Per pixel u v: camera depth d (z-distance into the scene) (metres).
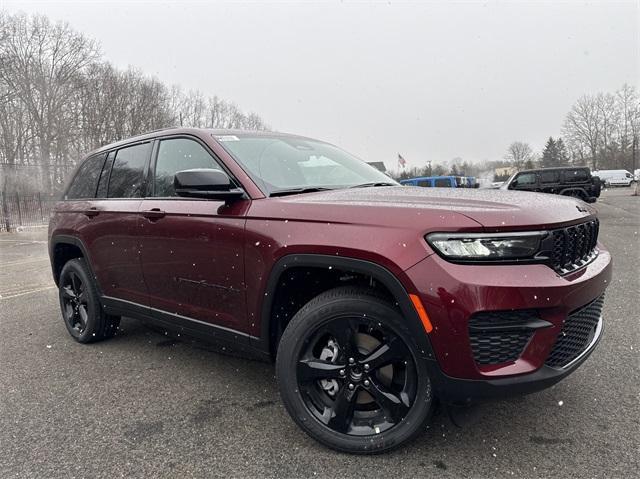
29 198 20.17
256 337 2.56
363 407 2.29
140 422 2.61
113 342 4.08
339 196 2.48
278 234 2.37
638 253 8.12
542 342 1.96
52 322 4.91
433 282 1.94
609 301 4.84
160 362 3.54
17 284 7.61
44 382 3.22
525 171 17.38
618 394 2.76
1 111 38.12
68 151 40.50
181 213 2.91
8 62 38.09
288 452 2.27
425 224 2.01
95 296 3.88
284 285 2.45
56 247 4.30
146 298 3.30
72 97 40.62
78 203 4.04
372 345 2.21
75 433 2.51
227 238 2.61
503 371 1.94
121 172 3.69
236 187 2.68
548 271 2.00
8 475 2.15
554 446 2.24
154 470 2.16
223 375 3.25
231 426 2.54
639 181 53.97
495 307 1.88
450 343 1.94
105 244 3.59
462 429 2.41
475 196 2.37
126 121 42.38
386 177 3.62
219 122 52.75
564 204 2.35
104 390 3.05
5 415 2.75
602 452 2.18
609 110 69.31
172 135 3.27
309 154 3.34
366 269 2.08
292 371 2.30
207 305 2.82
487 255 1.93
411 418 2.12
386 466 2.13
